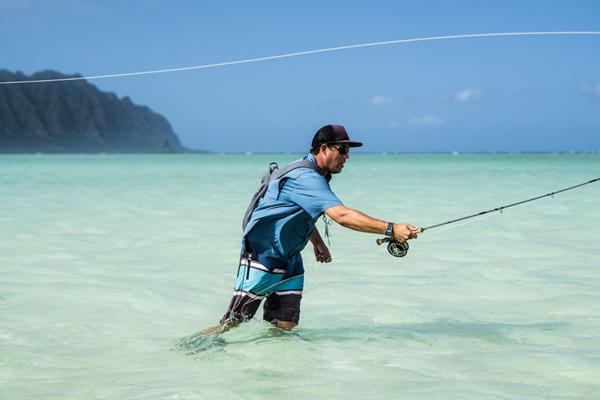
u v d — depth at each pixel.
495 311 5.63
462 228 11.13
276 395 3.52
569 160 77.94
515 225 11.55
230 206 16.12
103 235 10.73
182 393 3.55
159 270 7.66
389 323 5.23
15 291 6.44
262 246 4.60
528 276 7.08
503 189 21.94
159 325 5.27
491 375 3.88
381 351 4.41
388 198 17.97
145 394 3.57
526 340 4.70
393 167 50.97
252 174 38.91
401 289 6.51
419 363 4.14
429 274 7.29
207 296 6.36
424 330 4.99
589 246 9.21
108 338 4.84
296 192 4.39
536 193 19.53
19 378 3.91
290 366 4.07
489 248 9.09
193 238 10.34
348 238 10.45
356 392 3.57
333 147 4.50
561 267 7.64
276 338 4.63
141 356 4.36
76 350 4.52
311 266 7.91
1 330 5.04
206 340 4.60
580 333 4.87
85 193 20.98
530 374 3.90
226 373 3.95
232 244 9.70
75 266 7.91
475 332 4.91
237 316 4.70
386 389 3.61
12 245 9.55
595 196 17.67
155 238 10.37
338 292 6.34
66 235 10.70
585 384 3.71
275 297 4.79
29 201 17.48
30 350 4.52
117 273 7.47
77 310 5.71
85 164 69.31
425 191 21.12
